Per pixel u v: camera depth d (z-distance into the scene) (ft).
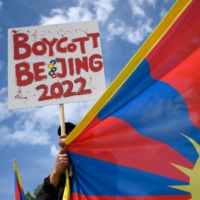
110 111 11.47
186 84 11.07
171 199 10.22
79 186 11.25
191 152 10.49
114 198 10.73
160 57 11.36
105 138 11.34
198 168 10.28
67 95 14.08
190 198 10.11
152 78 11.35
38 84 14.29
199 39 11.18
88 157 11.32
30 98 14.14
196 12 11.20
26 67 14.56
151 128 11.01
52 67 14.51
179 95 11.05
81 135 11.48
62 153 11.50
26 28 15.08
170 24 11.32
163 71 11.31
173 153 10.62
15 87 14.28
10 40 14.97
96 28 15.07
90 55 14.66
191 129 10.68
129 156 10.99
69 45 14.83
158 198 10.34
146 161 10.77
